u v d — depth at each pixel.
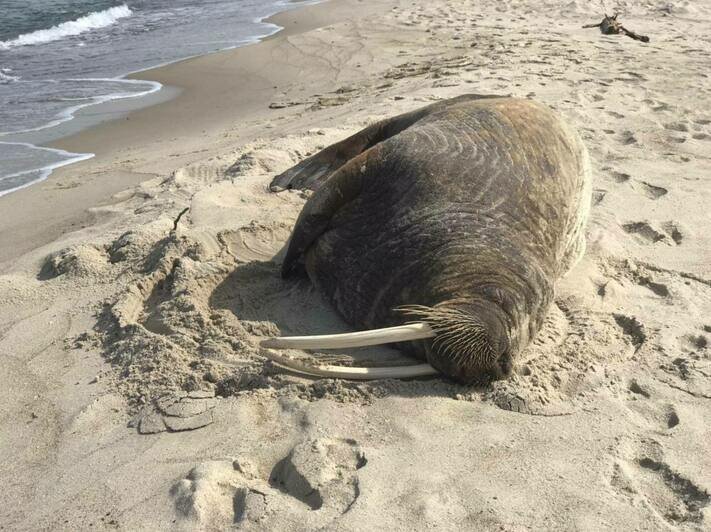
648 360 1.94
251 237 2.60
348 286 2.11
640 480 1.53
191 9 10.46
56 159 4.17
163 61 6.94
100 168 3.89
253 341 2.05
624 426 1.68
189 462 1.63
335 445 1.65
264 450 1.65
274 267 2.43
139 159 4.03
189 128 4.84
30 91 5.86
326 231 2.21
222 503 1.50
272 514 1.45
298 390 1.84
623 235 2.69
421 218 2.02
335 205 2.17
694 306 2.21
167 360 1.97
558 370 1.90
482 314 1.79
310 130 3.88
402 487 1.51
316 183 2.93
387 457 1.60
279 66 6.60
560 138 2.32
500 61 5.60
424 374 1.87
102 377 1.95
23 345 2.13
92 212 3.13
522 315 1.89
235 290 2.31
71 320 2.24
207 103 5.52
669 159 3.47
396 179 2.10
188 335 2.08
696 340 2.03
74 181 3.68
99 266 2.53
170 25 9.12
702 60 5.62
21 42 7.96
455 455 1.60
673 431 1.66
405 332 1.76
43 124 4.92
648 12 8.54
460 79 4.98
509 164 2.13
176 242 2.50
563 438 1.65
